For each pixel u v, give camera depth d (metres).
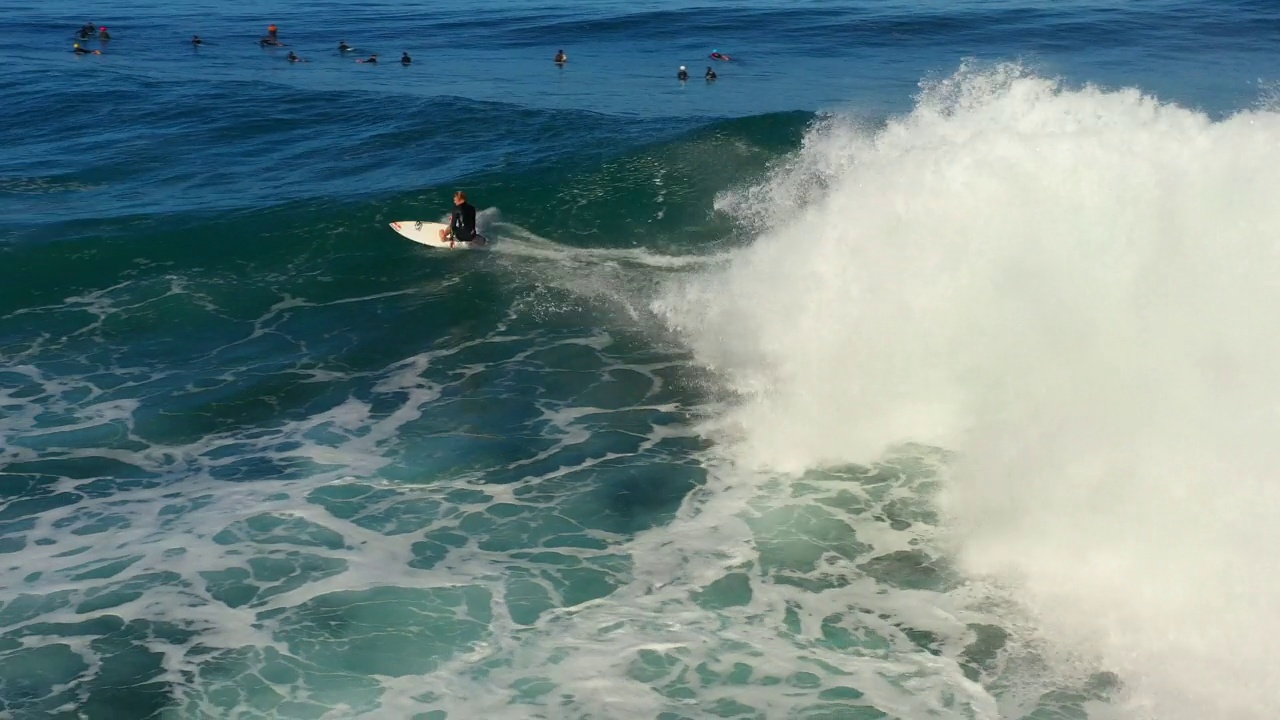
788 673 7.70
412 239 18.11
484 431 11.70
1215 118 27.62
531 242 18.00
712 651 7.95
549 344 14.15
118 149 25.02
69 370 13.45
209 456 11.19
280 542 9.46
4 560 9.18
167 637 8.16
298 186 21.42
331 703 7.46
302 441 11.51
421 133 25.56
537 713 7.34
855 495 10.08
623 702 7.44
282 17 54.78
